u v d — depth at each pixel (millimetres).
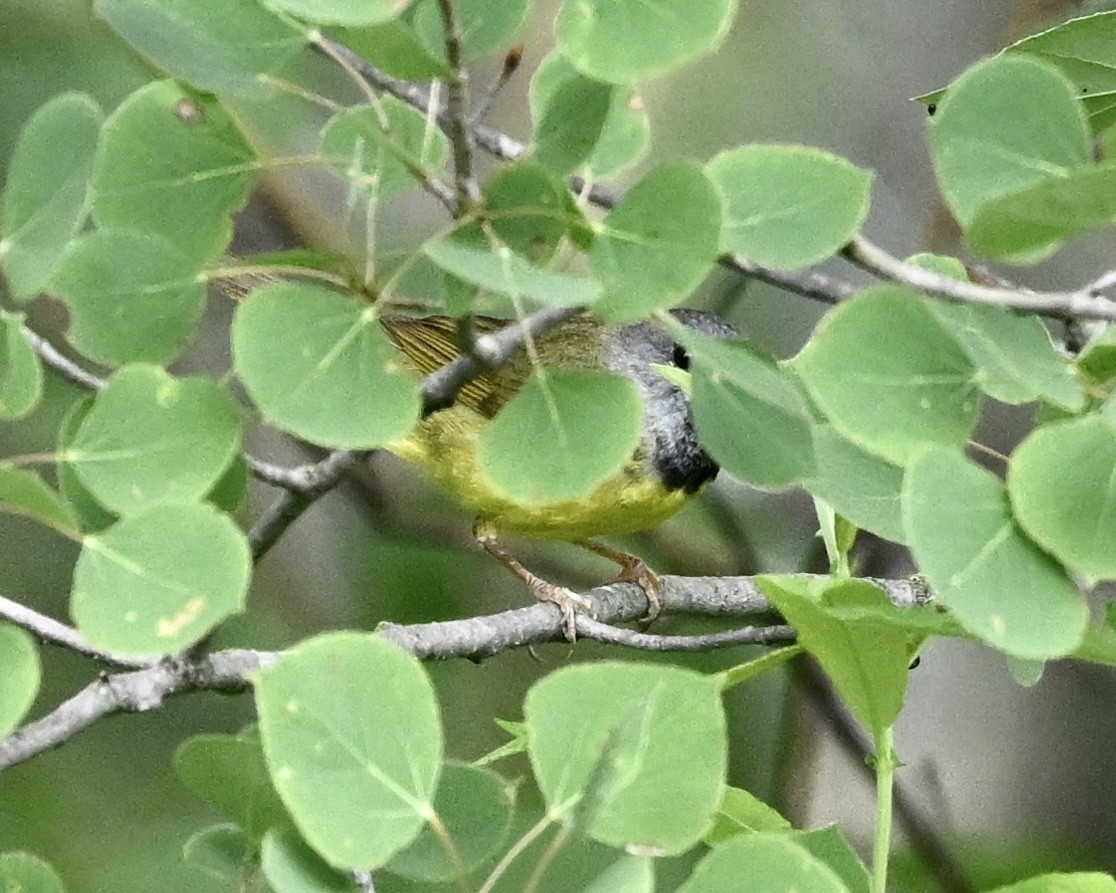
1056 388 4516
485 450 4504
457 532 6633
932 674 7289
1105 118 4629
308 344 4492
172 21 4527
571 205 4496
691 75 7230
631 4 4469
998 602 4480
